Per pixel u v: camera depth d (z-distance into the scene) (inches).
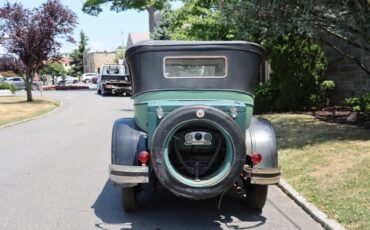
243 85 217.8
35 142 502.0
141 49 213.3
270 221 225.1
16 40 1042.7
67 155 414.6
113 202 262.8
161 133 195.9
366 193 243.1
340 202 234.2
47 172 344.2
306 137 406.9
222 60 215.9
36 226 224.1
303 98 616.4
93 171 345.4
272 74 643.5
